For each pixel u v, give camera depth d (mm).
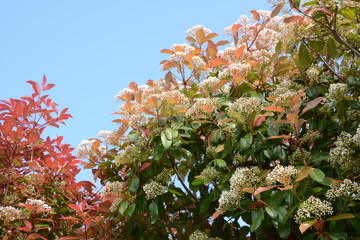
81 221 4500
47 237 4449
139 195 3846
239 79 3918
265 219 3271
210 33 4785
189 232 4359
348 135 3211
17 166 4758
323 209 2777
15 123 4344
